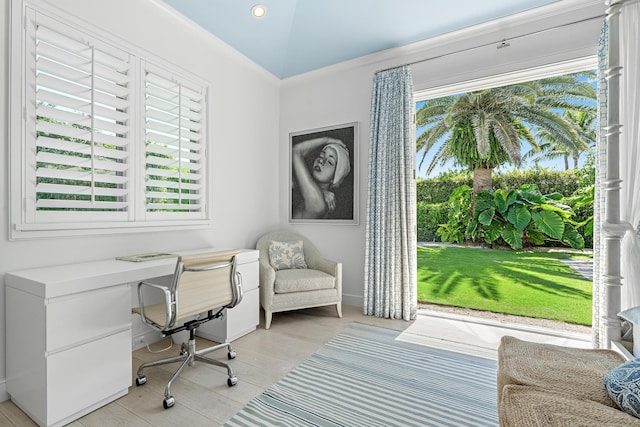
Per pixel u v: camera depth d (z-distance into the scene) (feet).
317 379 6.26
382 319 10.03
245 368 6.73
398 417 5.06
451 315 10.38
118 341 5.59
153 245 8.15
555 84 16.10
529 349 4.57
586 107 15.53
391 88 10.29
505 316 11.48
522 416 2.95
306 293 9.66
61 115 6.20
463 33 9.38
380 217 10.27
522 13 8.50
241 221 11.09
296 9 10.18
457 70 9.64
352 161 11.44
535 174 17.19
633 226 5.81
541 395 3.28
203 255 5.73
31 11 5.77
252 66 11.41
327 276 10.00
